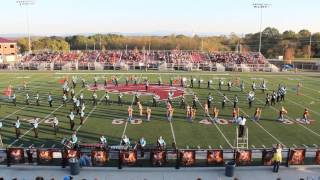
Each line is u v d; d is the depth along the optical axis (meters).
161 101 34.56
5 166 17.67
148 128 25.00
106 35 133.75
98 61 67.50
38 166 17.67
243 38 131.62
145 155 19.31
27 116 28.22
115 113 29.41
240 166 17.77
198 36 130.25
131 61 67.88
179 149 19.42
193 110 27.33
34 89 41.34
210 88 43.16
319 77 56.06
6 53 85.75
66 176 15.51
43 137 22.75
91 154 17.77
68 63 65.00
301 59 98.25
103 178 16.42
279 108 32.16
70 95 37.16
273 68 65.00
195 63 65.81
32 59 68.88
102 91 40.03
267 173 17.09
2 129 24.44
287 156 18.09
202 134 23.62
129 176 16.64
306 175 16.95
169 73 58.62
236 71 63.44
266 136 23.33
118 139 22.48
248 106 32.75
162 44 120.50
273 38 124.69
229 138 22.77
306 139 22.83
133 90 40.84
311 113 30.30
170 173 16.98
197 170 17.31
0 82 47.22
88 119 27.36
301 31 127.06
